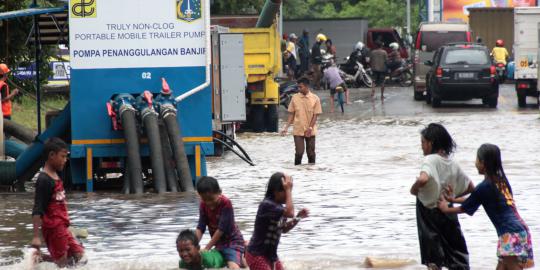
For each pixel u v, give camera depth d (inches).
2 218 1264.8
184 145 1541.6
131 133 1477.6
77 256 949.2
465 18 5999.0
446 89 3363.7
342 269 927.7
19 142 1765.5
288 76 4387.3
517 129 2527.1
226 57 2014.0
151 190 1521.9
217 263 870.4
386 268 928.3
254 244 825.5
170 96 1514.5
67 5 1565.0
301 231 1131.9
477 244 1044.5
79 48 1521.9
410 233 1112.2
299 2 7819.9
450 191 855.7
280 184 819.4
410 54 5359.3
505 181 823.1
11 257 999.6
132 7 1530.5
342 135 2492.6
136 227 1172.5
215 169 1818.4
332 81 3312.0
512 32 5078.7
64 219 930.1
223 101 2017.7
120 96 1513.3
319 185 1546.5
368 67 4766.2
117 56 1529.3
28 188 1601.9
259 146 2281.0
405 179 1612.9
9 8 2549.2
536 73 3307.1
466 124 2706.7
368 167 1802.4
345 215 1242.0
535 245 1027.3
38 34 1717.5
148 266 946.1
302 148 1857.8
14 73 2765.7
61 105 3132.4
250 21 2992.1
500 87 4365.2
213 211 877.2
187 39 1544.0
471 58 3378.4
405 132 2532.0
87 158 1515.7
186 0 1540.4
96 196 1462.8
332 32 5354.3
